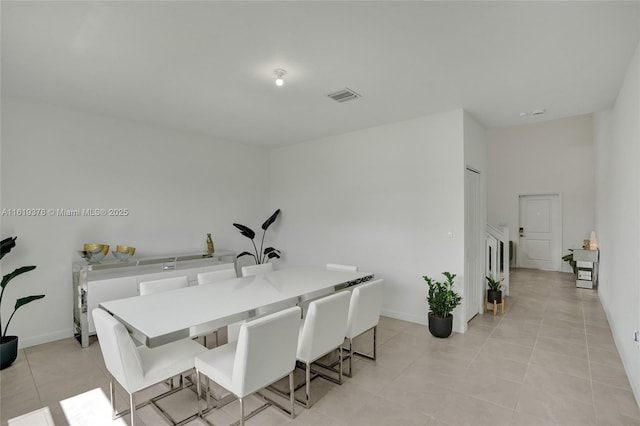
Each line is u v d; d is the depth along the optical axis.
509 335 3.63
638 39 2.22
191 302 2.37
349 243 4.75
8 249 3.01
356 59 2.52
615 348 3.28
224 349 2.24
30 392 2.50
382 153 4.38
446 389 2.53
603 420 2.14
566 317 4.27
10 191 3.25
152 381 1.93
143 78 2.84
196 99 3.36
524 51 2.39
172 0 1.82
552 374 2.75
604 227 4.90
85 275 3.32
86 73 2.74
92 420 2.17
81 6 1.86
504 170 8.27
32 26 2.06
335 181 4.91
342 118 4.04
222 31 2.13
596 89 3.12
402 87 3.06
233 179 5.29
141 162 4.19
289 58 2.50
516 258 8.20
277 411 2.26
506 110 3.72
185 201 4.65
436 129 3.88
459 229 3.72
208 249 4.62
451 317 3.56
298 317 2.06
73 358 3.07
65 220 3.58
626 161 2.91
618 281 3.36
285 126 4.39
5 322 3.21
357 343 3.43
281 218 5.70
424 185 3.99
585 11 1.92
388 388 2.55
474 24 2.06
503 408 2.28
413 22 2.04
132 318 2.01
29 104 3.36
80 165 3.69
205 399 2.41
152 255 4.27
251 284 2.97
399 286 4.23
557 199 7.70
